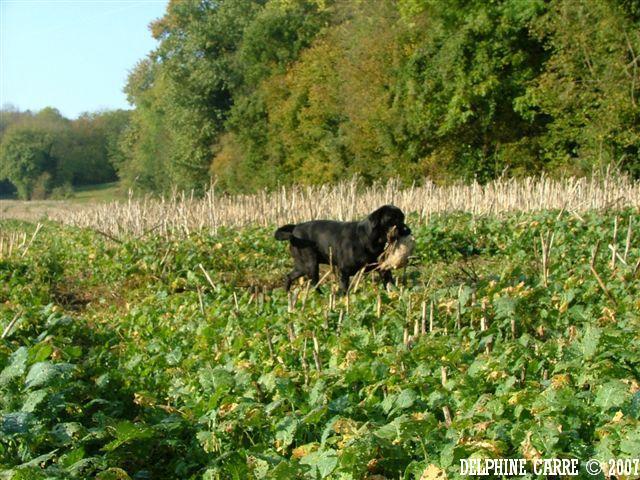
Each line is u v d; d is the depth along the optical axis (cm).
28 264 1420
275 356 672
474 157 3388
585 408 470
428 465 438
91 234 1919
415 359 629
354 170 3922
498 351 627
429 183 2227
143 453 531
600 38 2636
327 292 1100
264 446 504
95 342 872
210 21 5516
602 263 1040
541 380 561
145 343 834
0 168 10188
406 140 3559
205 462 521
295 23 4994
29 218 5288
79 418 570
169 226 1833
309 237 1148
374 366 585
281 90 4797
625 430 427
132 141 8038
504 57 3102
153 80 7875
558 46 2764
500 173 3250
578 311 770
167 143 6588
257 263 1452
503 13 3055
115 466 511
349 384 586
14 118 14050
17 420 496
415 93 3369
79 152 10575
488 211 1881
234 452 497
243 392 584
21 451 495
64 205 6888
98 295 1348
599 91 2781
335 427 479
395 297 855
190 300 1045
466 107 3222
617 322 695
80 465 454
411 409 530
